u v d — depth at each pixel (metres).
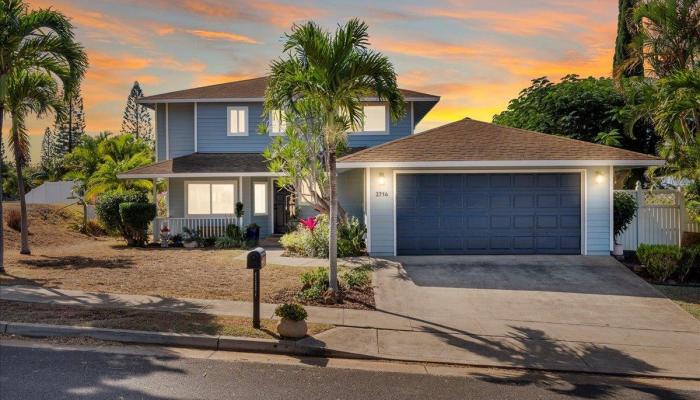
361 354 6.71
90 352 6.35
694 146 12.35
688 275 11.66
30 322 7.25
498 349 7.13
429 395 5.39
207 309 8.37
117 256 14.80
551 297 10.15
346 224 15.05
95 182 21.69
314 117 13.80
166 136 20.98
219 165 18.77
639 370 6.47
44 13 11.64
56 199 30.89
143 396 4.99
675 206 14.47
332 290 9.41
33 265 12.76
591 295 10.33
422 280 11.34
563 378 6.18
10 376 5.43
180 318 7.74
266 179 20.17
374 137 20.12
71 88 12.76
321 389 5.43
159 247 17.39
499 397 5.42
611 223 13.88
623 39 21.34
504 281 11.36
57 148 55.72
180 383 5.41
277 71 9.62
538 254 14.01
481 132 15.23
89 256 14.75
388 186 14.13
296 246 15.29
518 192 14.04
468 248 14.11
